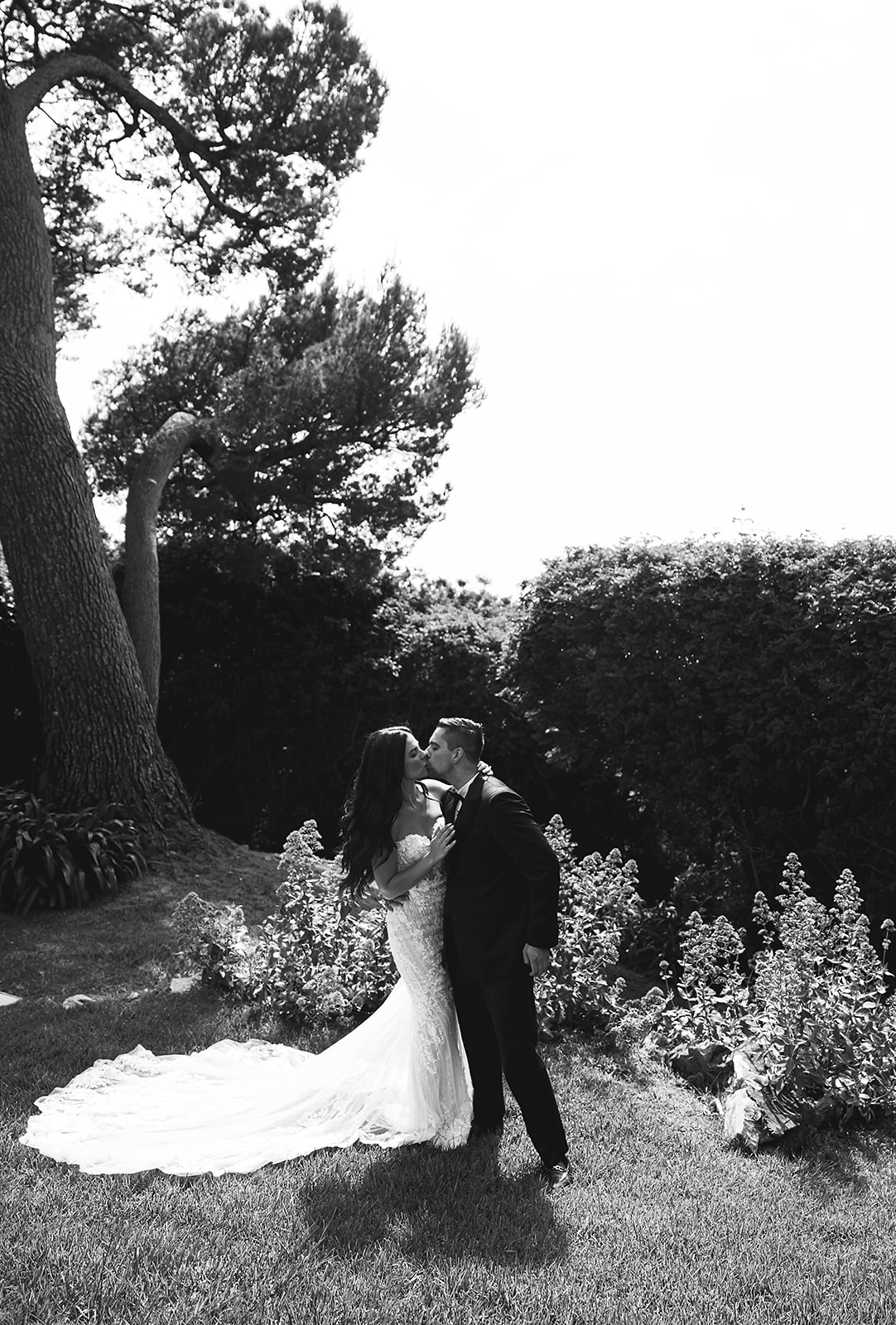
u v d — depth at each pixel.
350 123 14.54
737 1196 4.18
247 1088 4.99
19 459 10.81
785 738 8.91
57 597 10.86
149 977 7.32
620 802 12.88
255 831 14.85
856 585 8.65
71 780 10.79
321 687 13.98
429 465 15.46
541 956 4.20
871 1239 3.87
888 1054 5.13
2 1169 4.06
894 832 8.59
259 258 15.98
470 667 13.67
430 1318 3.16
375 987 6.11
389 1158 4.36
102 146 15.12
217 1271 3.35
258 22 13.95
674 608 9.60
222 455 14.27
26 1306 3.09
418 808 4.59
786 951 5.56
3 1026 5.97
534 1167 4.34
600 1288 3.40
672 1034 5.80
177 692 14.31
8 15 13.57
